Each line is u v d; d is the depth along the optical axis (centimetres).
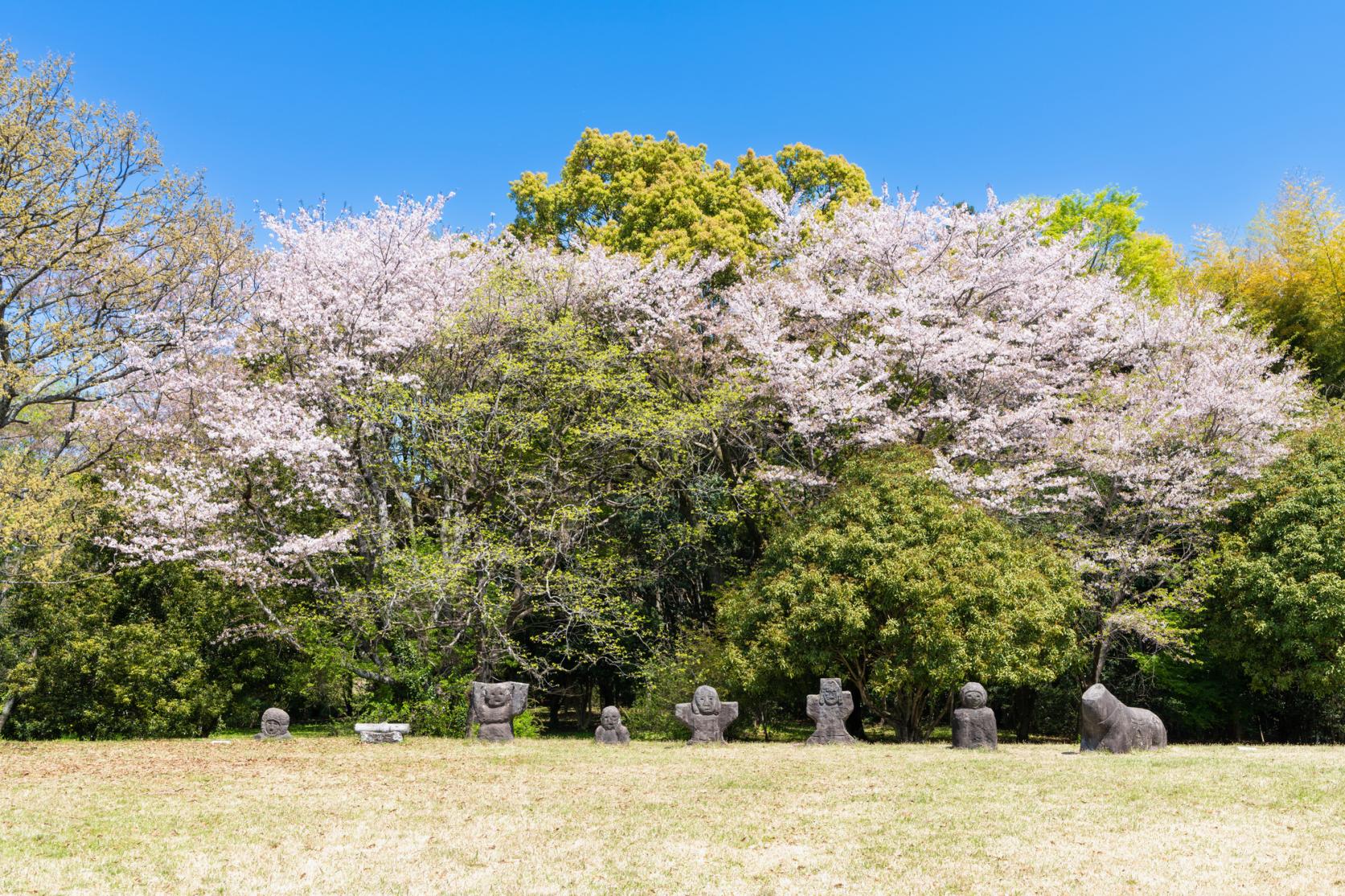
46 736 1728
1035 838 734
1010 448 1822
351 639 1742
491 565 1672
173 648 1719
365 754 1282
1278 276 2573
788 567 1519
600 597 1847
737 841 734
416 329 1730
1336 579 1459
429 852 704
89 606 1720
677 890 614
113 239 1711
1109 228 3045
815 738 1400
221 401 1608
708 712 1423
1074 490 1658
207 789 965
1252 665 1591
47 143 1622
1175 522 1669
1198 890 601
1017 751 1283
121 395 1745
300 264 1759
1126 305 2058
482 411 1756
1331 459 1627
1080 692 1789
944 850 701
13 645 1702
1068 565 1555
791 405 1827
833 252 2009
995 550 1457
